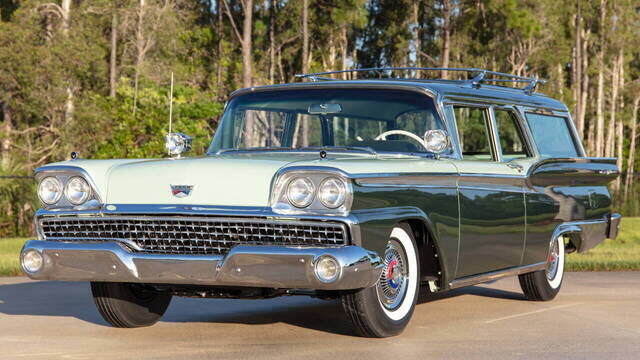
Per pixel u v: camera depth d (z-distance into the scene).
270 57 62.00
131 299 6.74
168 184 5.97
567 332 6.67
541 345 6.12
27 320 7.26
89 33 41.66
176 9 50.47
